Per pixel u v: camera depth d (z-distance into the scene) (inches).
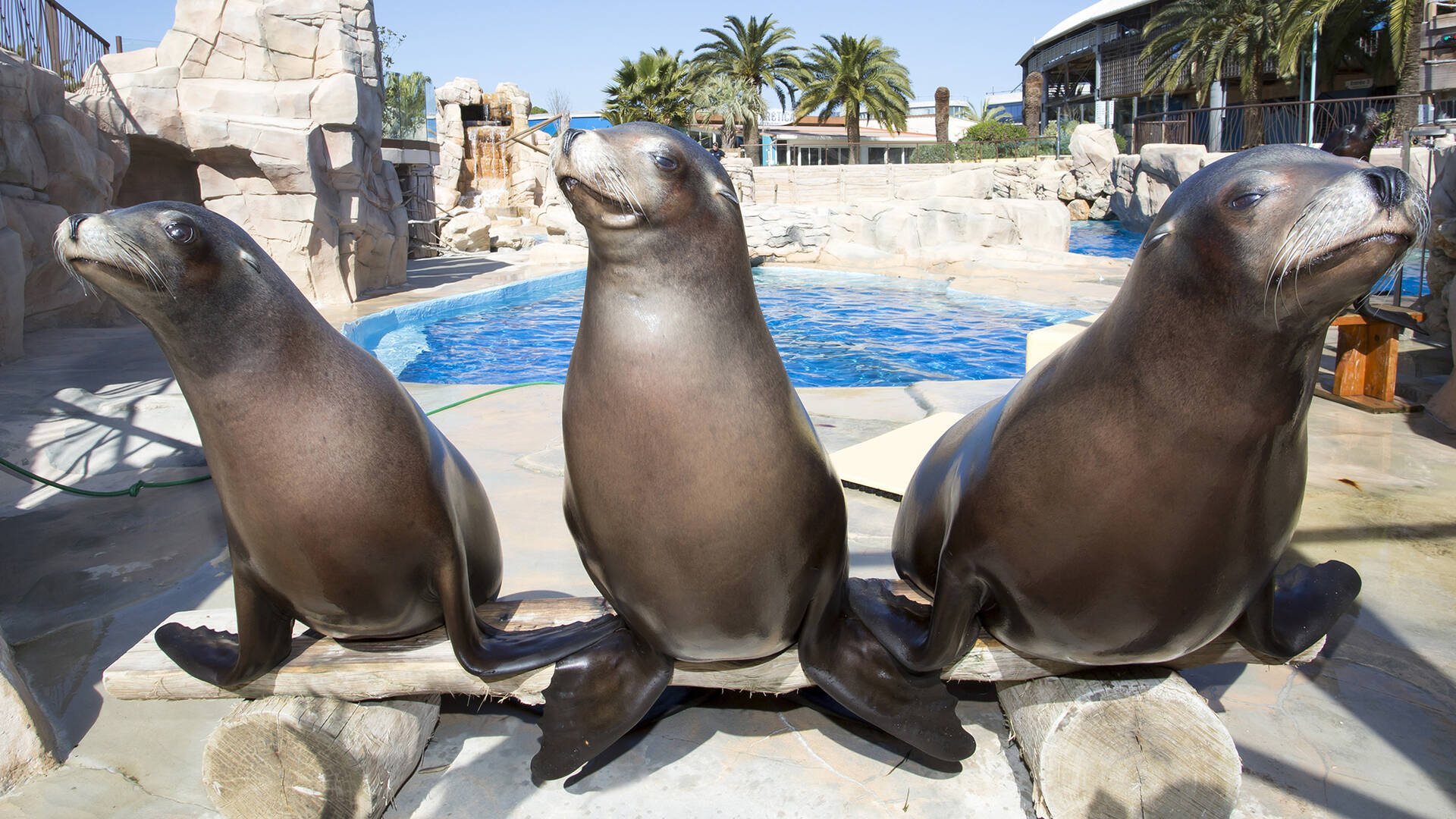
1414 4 759.1
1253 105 933.8
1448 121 324.8
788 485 83.7
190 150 476.1
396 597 93.4
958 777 99.2
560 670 92.7
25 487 201.6
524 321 534.9
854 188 1330.0
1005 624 88.7
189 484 204.4
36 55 476.1
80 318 409.1
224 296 82.2
